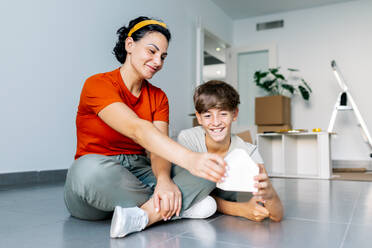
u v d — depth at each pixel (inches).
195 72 174.4
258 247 29.4
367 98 179.3
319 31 193.8
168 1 152.8
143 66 37.7
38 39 93.0
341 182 102.2
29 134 89.7
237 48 212.1
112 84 37.8
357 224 39.4
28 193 67.6
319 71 191.3
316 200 60.9
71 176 35.5
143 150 44.7
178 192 35.7
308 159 141.4
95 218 40.4
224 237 32.7
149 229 35.6
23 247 29.4
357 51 183.9
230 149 42.4
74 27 104.6
